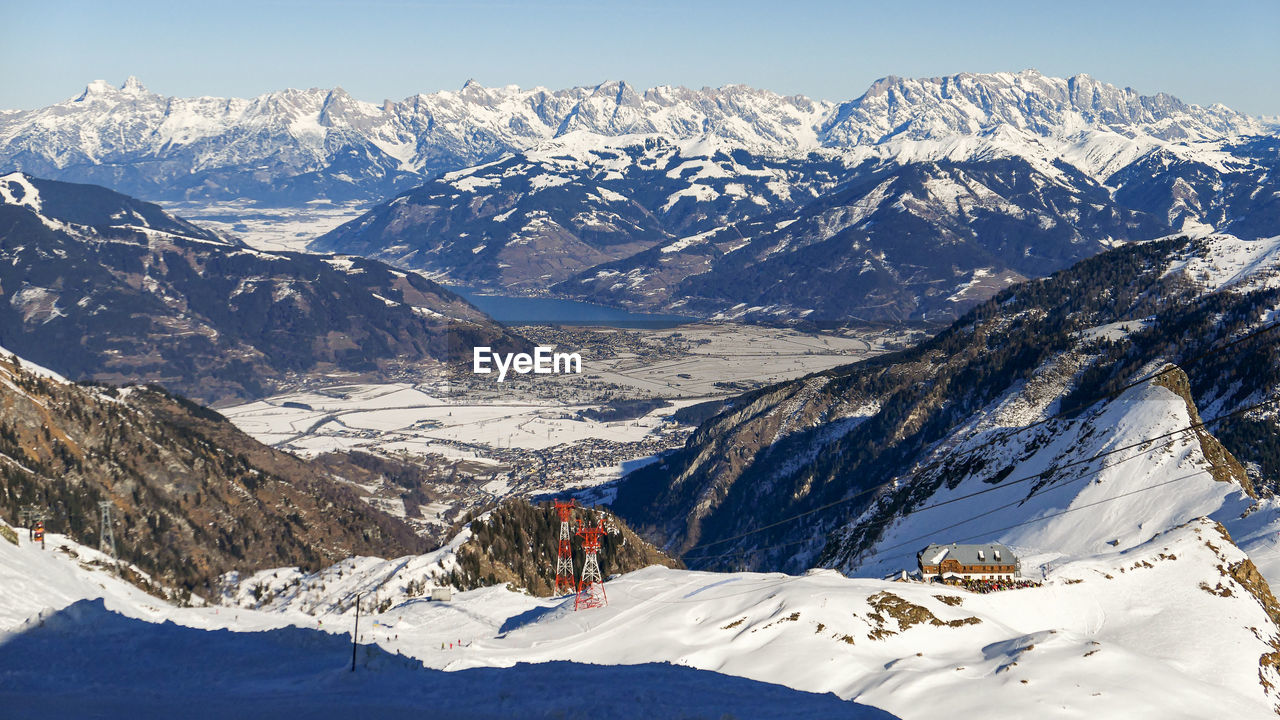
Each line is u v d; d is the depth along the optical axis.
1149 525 185.62
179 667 69.00
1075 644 106.94
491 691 68.44
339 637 78.88
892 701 95.75
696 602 131.00
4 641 71.69
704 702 72.81
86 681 64.38
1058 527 197.38
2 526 129.12
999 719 90.12
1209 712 95.75
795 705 75.50
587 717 64.19
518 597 153.88
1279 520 167.75
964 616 119.31
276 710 60.47
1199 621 123.38
